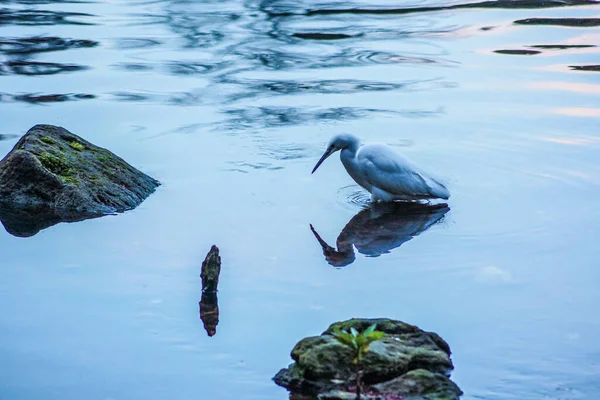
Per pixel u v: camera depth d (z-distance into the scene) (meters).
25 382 7.34
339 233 10.71
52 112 15.21
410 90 16.81
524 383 7.29
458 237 10.59
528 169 12.84
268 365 7.62
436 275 9.45
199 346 7.94
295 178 12.65
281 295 8.92
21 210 11.40
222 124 14.83
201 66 18.61
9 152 12.73
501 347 7.89
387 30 21.98
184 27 22.27
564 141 13.93
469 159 13.29
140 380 7.39
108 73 17.92
